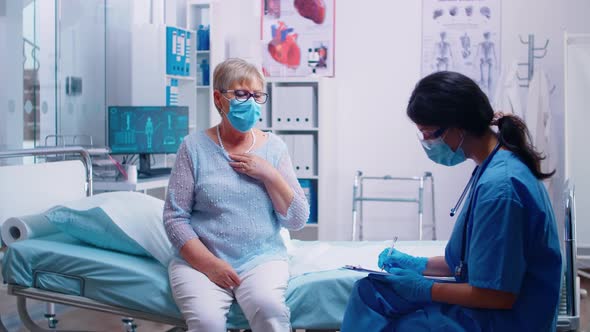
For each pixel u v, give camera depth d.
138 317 2.34
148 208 2.63
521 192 1.68
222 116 2.43
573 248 2.25
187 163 2.40
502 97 4.96
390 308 1.87
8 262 2.51
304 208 2.42
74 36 4.45
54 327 3.23
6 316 3.52
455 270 1.83
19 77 3.98
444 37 5.26
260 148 2.47
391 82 5.37
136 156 4.90
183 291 2.20
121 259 2.43
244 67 2.39
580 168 4.84
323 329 2.29
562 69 5.10
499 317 1.71
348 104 5.45
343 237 5.53
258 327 2.15
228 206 2.35
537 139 4.76
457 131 1.78
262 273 2.26
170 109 4.53
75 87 4.46
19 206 2.82
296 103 5.08
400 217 5.43
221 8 5.30
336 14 5.43
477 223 1.70
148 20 5.12
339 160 5.50
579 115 4.84
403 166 5.39
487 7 5.18
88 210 2.57
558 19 5.10
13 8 3.92
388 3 5.34
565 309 2.28
